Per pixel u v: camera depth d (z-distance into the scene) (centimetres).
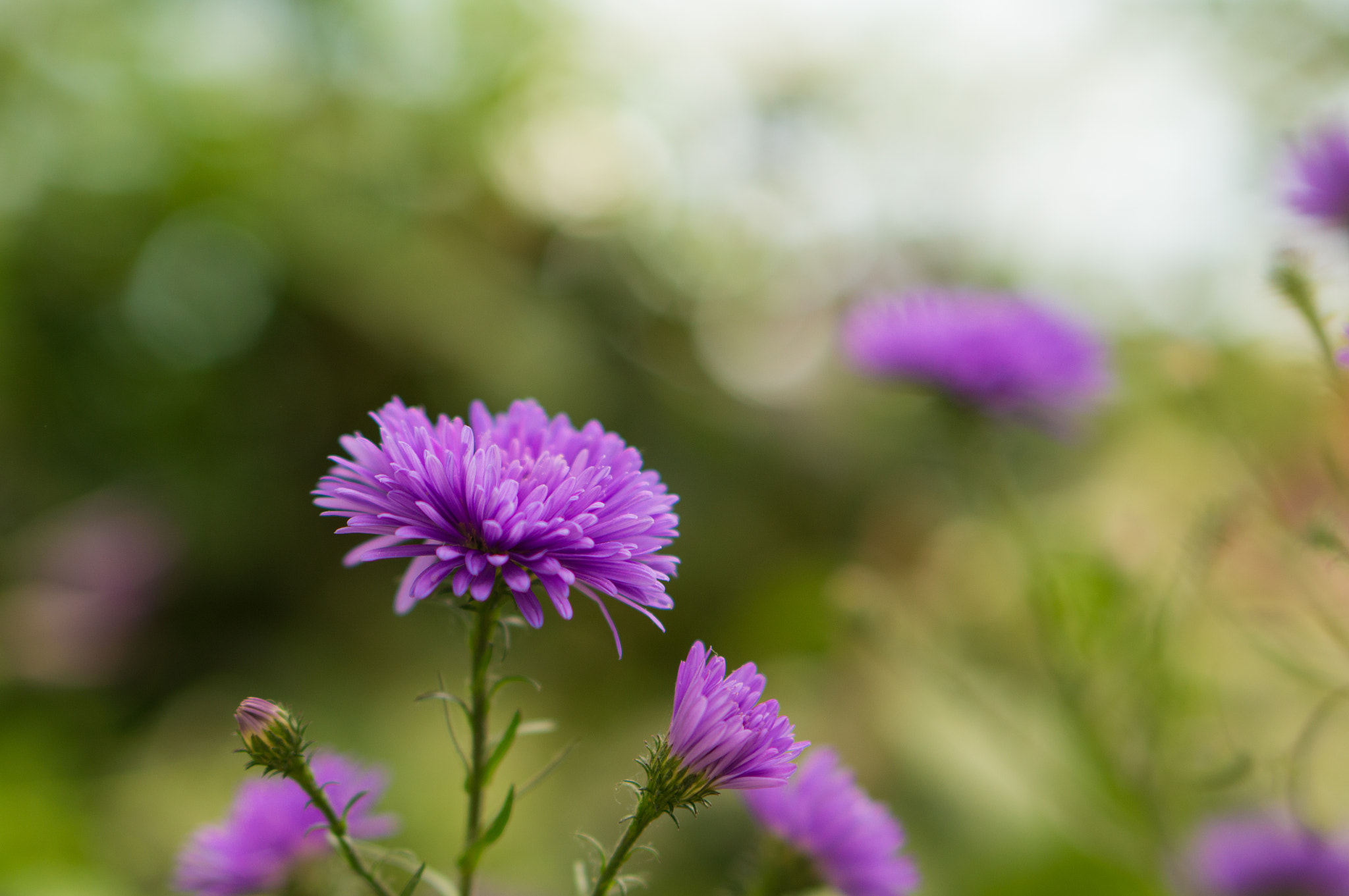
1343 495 36
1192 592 45
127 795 84
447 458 28
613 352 135
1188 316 82
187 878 31
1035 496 70
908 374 48
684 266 155
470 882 28
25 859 73
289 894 31
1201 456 59
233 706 98
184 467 117
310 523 113
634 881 28
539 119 149
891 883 32
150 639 106
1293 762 37
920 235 142
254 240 119
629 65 151
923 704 72
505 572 28
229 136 124
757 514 125
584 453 28
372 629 105
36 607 104
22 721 98
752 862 33
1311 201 37
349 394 119
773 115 149
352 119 138
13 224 115
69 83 122
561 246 146
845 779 33
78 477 115
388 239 128
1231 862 40
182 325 119
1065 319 50
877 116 143
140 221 119
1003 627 65
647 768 28
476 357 121
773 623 105
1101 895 59
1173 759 43
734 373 149
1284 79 100
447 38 144
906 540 97
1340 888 39
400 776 82
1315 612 37
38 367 115
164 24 127
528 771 86
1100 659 47
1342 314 36
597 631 108
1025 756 58
